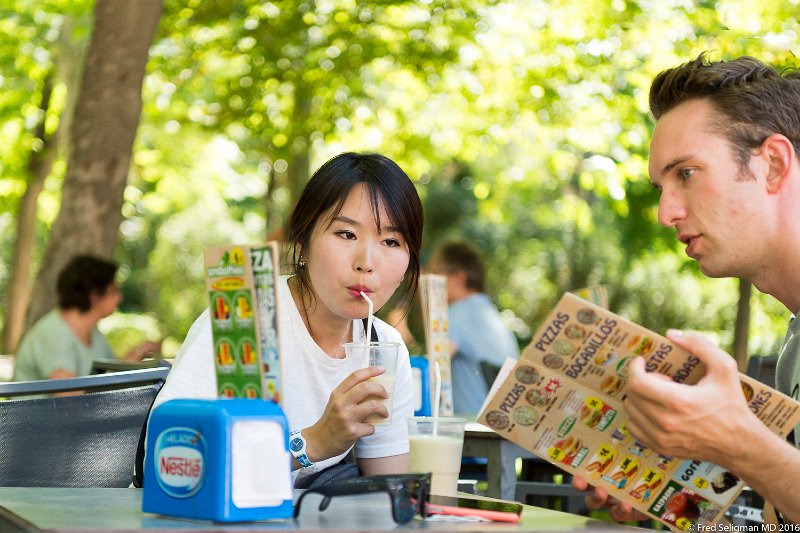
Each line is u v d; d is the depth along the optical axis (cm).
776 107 200
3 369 804
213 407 156
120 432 277
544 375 173
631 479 175
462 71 903
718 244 201
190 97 1066
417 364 407
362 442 258
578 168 1173
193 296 2219
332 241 236
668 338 165
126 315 2161
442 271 619
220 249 183
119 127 634
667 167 206
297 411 244
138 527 148
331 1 895
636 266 1602
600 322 168
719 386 161
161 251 2245
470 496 210
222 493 153
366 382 206
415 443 211
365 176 237
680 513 175
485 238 1894
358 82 941
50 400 270
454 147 1036
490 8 870
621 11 794
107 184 633
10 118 1058
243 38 909
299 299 246
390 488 161
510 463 353
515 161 1533
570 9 824
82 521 155
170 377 227
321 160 1293
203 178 1500
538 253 1833
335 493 161
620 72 831
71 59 1051
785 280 203
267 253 175
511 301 1822
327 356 244
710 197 201
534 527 164
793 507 163
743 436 161
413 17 890
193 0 898
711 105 202
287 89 949
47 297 629
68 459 269
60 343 520
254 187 1653
